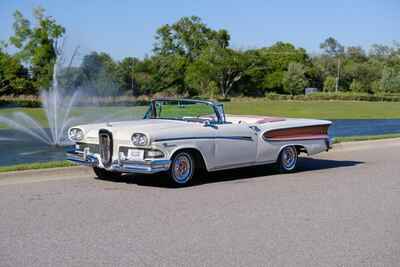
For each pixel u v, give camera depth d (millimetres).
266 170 11242
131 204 7660
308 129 11125
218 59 87625
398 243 6020
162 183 9438
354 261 5367
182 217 6965
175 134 8875
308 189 9133
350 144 16172
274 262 5266
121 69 78562
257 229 6457
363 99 77875
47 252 5430
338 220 6988
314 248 5754
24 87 50688
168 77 87875
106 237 5984
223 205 7723
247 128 10000
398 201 8258
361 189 9219
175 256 5383
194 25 99188
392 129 26672
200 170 10812
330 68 110125
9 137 19359
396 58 120500
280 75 95562
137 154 8742
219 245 5777
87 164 9273
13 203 7578
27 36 49562
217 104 9914
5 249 5508
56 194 8258
